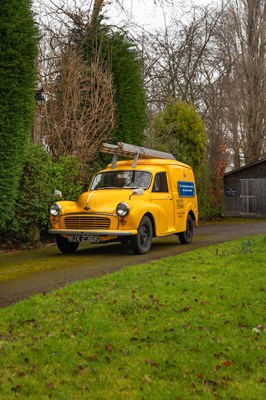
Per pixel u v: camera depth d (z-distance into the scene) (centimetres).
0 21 980
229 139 3375
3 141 969
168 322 447
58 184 1223
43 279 702
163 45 2586
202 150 2264
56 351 378
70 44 1639
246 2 3153
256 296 530
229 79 3166
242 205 2878
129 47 1673
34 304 518
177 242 1255
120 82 1619
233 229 1759
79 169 1354
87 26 1666
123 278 639
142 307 494
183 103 2270
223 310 484
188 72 2794
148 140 1984
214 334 414
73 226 980
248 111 3148
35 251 1066
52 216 997
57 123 1485
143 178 1071
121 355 371
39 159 1145
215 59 3017
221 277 645
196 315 468
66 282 673
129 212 948
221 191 2670
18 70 1007
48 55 1633
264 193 2816
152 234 1030
